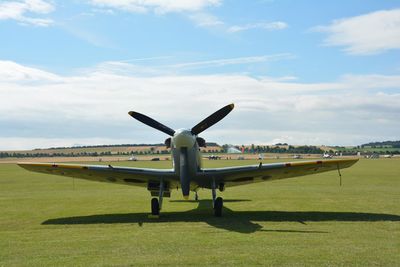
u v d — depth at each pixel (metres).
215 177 11.91
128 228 9.45
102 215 11.84
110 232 8.94
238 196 17.33
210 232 8.79
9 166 69.06
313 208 12.77
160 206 11.32
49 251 7.13
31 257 6.72
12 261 6.49
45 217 11.45
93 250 7.16
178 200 16.78
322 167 11.27
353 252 6.82
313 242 7.62
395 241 7.70
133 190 21.89
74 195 18.72
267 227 9.35
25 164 11.70
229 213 12.03
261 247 7.23
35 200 16.38
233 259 6.41
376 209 12.30
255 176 12.11
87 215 11.84
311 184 23.50
